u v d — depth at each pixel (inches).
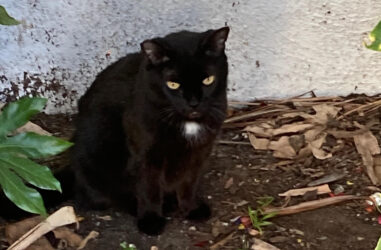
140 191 67.7
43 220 66.6
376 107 78.0
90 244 66.7
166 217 69.4
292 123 76.9
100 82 69.9
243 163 73.7
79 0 74.6
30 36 75.9
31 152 59.6
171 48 63.4
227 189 71.3
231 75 78.1
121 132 67.5
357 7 75.4
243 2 75.0
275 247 65.8
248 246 66.2
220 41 63.9
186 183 68.3
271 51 77.1
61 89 78.2
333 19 75.9
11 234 66.7
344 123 76.4
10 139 59.6
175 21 75.9
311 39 76.7
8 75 77.6
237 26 76.0
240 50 77.0
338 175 72.0
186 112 64.1
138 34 76.3
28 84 78.0
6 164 59.4
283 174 72.6
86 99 70.5
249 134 76.1
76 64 77.3
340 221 68.1
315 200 69.7
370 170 72.0
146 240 67.2
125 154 67.7
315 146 74.4
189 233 67.8
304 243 66.3
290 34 76.4
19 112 59.7
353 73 78.3
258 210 68.6
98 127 68.1
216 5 75.1
